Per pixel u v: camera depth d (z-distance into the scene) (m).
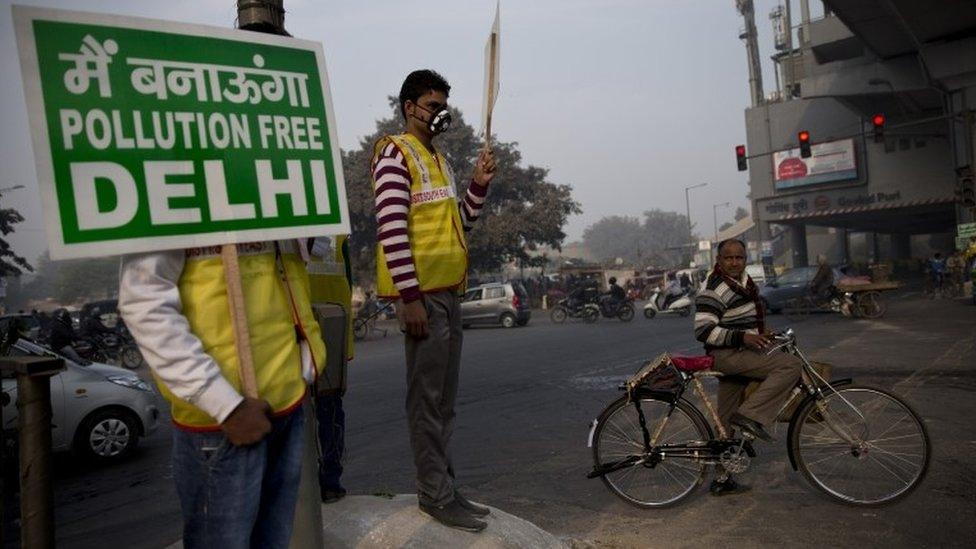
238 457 1.68
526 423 6.93
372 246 38.69
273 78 1.94
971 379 7.53
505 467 5.33
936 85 28.12
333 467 3.33
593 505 4.32
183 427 1.69
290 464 1.87
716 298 4.22
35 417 1.84
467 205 3.28
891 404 4.07
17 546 4.40
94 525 4.71
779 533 3.69
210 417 1.67
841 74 34.75
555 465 5.30
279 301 1.86
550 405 7.82
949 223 52.94
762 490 4.39
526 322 23.16
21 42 1.52
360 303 28.53
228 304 1.72
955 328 12.56
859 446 4.09
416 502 3.23
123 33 1.67
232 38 1.87
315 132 2.01
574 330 19.30
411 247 2.90
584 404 7.74
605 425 4.41
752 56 49.38
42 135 1.52
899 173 41.00
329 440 3.32
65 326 11.70
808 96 36.19
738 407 4.33
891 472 4.09
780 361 4.08
